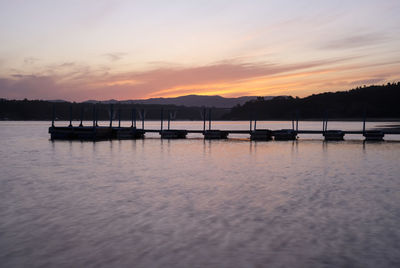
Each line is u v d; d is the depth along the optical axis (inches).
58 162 1170.6
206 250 363.3
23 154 1435.8
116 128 2642.7
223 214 500.1
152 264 330.3
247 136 2866.6
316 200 591.8
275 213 505.7
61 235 409.7
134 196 624.4
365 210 523.5
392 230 428.1
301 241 389.7
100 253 355.6
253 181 792.9
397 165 1096.8
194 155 1411.2
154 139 2439.7
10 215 495.5
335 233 416.8
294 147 1829.5
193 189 693.3
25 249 366.9
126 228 435.2
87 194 642.2
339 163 1151.6
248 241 389.4
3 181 791.1
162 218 479.2
